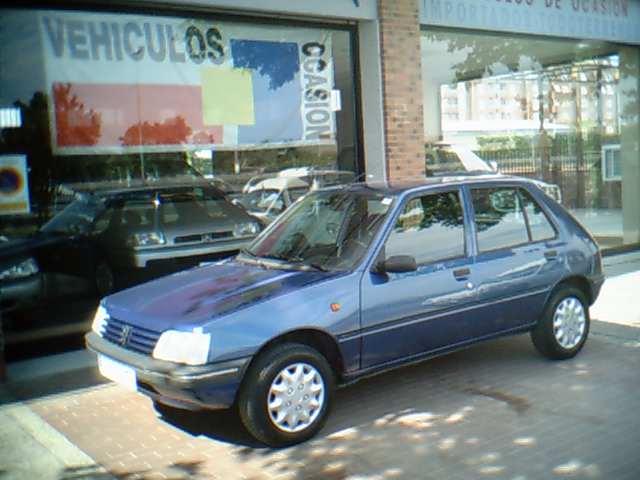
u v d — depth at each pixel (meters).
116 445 5.27
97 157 8.09
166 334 4.90
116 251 8.20
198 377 4.69
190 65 8.76
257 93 9.28
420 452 4.92
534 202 6.73
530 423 5.36
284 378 5.02
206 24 8.86
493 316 6.20
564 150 12.61
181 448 5.17
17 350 7.61
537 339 6.73
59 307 7.84
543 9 11.80
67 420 5.80
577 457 4.74
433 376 6.54
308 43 9.69
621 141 13.51
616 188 13.44
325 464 4.79
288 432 5.04
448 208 6.12
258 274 5.64
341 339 5.27
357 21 9.91
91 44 8.06
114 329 5.37
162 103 8.55
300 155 9.66
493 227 6.35
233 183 9.05
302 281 5.35
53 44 7.84
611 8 12.80
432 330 5.78
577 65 12.74
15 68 7.62
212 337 4.77
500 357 7.04
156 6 8.44
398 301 5.55
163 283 5.84
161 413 5.89
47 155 7.80
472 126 11.22
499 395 5.98
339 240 5.85
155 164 8.48
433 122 10.74
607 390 6.01
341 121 10.01
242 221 9.09
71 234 7.93
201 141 8.83
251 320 4.91
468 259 6.07
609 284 10.50
